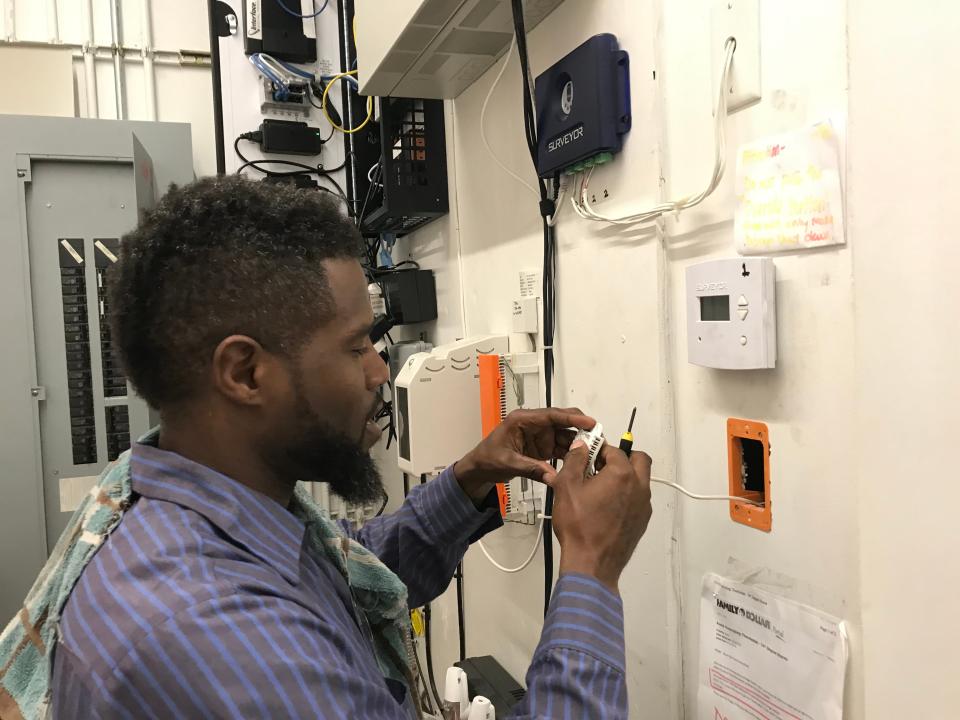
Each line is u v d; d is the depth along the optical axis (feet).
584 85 3.17
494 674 4.59
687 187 2.80
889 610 2.13
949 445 1.98
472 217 4.91
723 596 2.71
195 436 1.89
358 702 1.61
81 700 1.47
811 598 2.32
